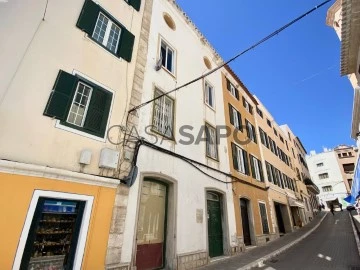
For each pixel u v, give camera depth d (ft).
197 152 33.81
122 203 20.66
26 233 14.69
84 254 16.97
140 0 32.42
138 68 27.55
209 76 46.11
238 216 39.68
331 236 53.52
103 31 25.77
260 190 53.62
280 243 45.75
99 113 21.49
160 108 29.76
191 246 27.12
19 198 14.88
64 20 21.38
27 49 17.93
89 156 19.01
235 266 27.09
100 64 23.16
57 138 17.79
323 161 192.24
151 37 32.07
